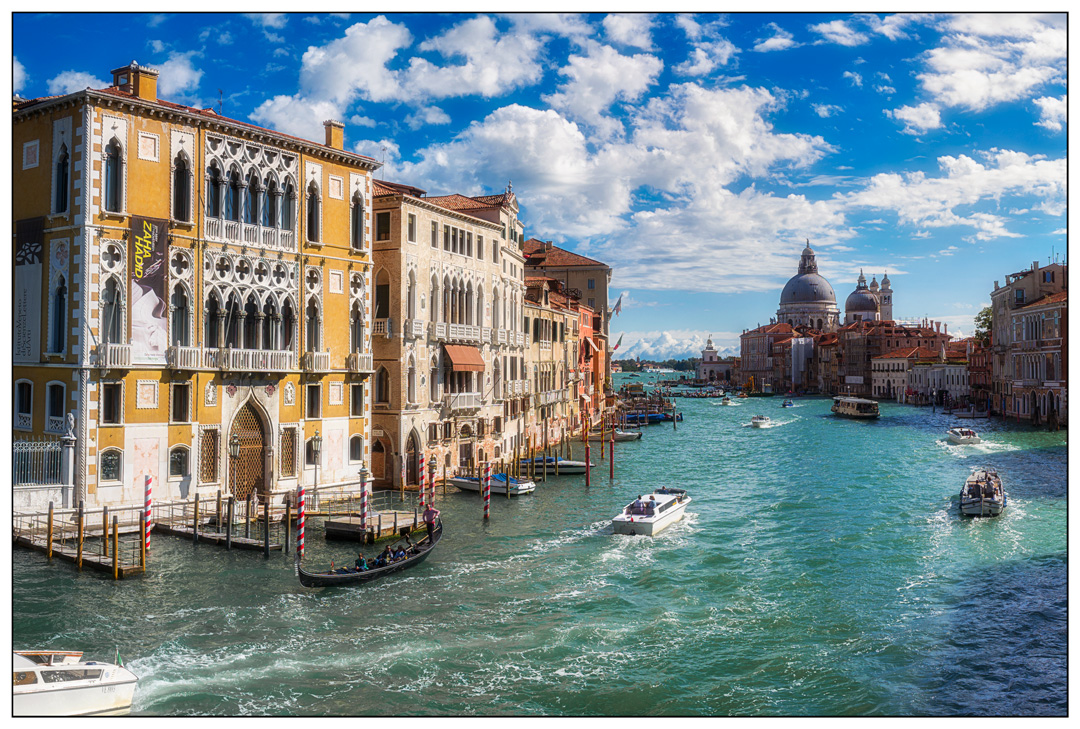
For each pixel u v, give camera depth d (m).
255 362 34.34
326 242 37.78
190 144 32.50
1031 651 21.47
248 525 31.31
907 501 42.97
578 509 41.25
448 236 46.88
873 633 22.88
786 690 19.28
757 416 112.88
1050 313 80.44
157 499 31.47
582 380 83.88
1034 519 37.12
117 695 17.11
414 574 28.62
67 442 29.19
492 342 51.78
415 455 44.03
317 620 23.50
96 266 29.73
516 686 19.39
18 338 31.81
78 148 29.73
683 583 27.75
